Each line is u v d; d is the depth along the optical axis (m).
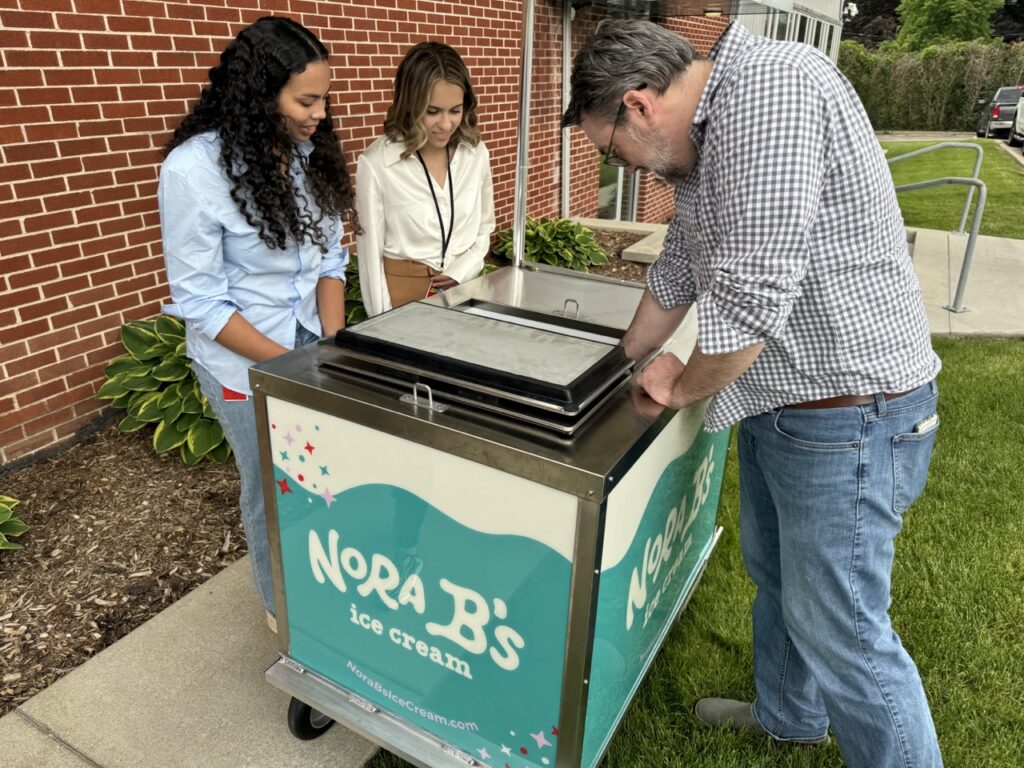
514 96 6.02
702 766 1.78
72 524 2.67
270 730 1.84
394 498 1.36
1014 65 25.23
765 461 1.43
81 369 3.16
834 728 1.50
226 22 3.46
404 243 2.77
